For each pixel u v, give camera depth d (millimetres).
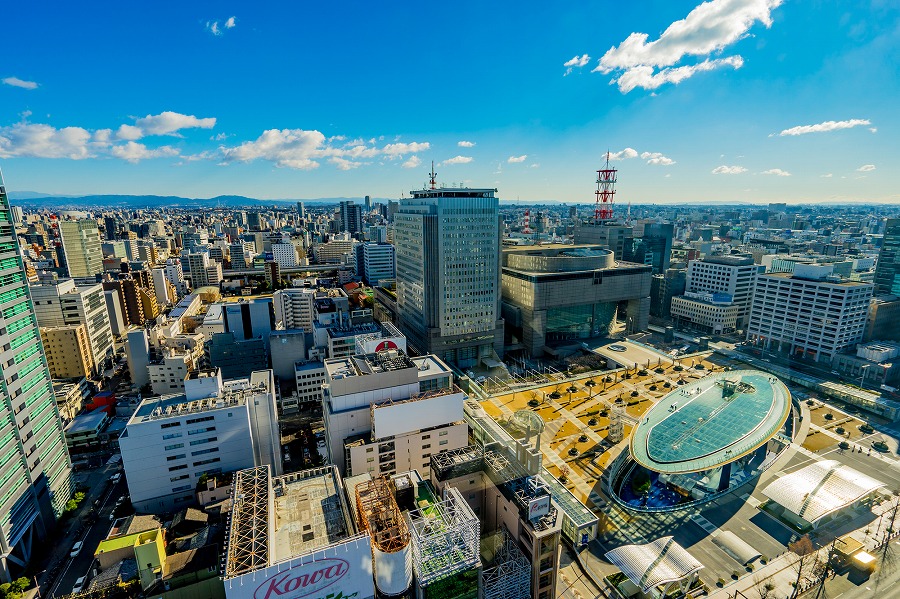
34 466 120688
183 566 88125
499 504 99188
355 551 71375
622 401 191375
